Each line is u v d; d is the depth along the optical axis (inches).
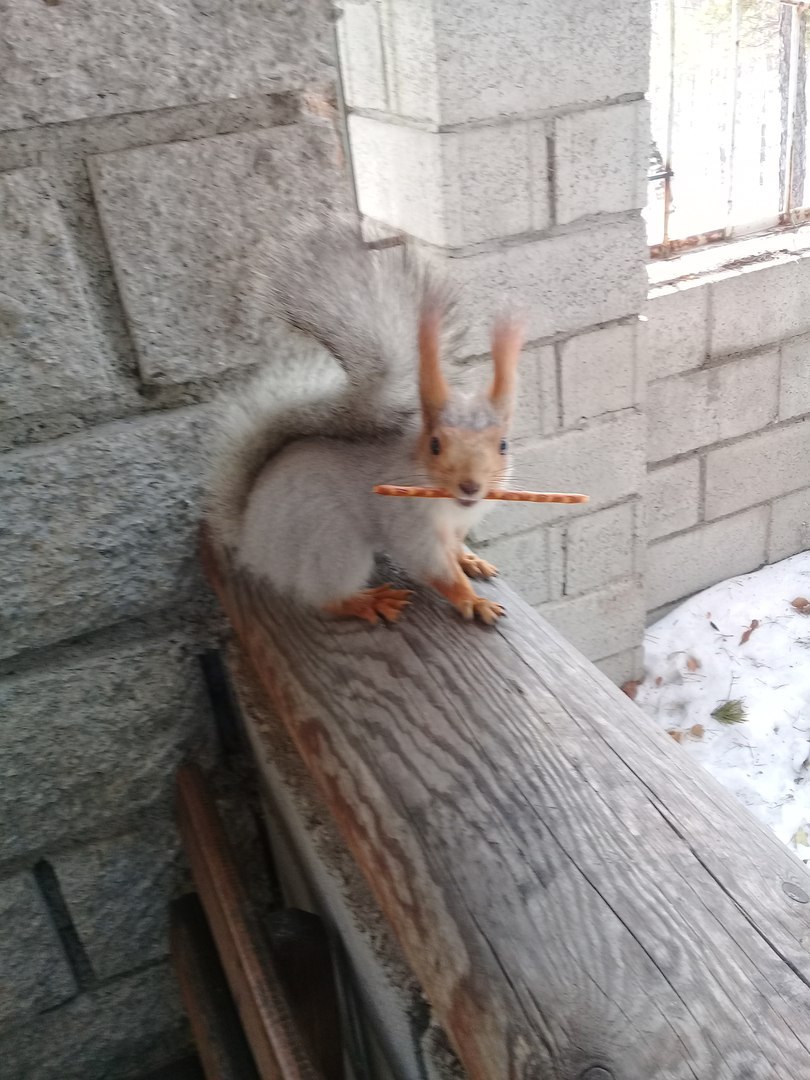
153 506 56.4
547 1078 26.2
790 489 130.0
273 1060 44.1
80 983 70.2
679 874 31.3
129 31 46.1
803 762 106.5
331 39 50.2
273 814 62.5
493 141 80.0
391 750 39.1
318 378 49.0
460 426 39.6
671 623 128.0
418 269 44.8
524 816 34.6
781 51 111.0
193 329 53.2
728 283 109.5
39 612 56.6
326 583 46.9
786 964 27.7
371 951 40.7
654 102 109.1
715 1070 25.0
